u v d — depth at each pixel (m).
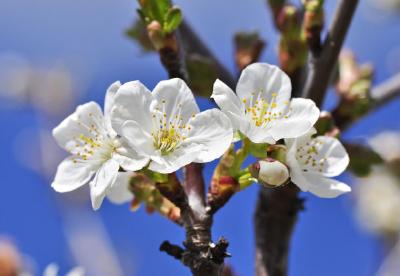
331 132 0.42
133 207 0.41
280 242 0.45
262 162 0.38
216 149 0.38
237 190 0.39
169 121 0.39
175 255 0.39
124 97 0.39
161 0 0.42
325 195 0.39
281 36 0.45
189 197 0.39
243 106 0.40
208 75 0.46
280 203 0.45
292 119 0.39
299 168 0.39
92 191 0.38
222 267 0.38
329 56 0.44
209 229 0.39
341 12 0.44
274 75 0.40
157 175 0.39
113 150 0.39
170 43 0.42
